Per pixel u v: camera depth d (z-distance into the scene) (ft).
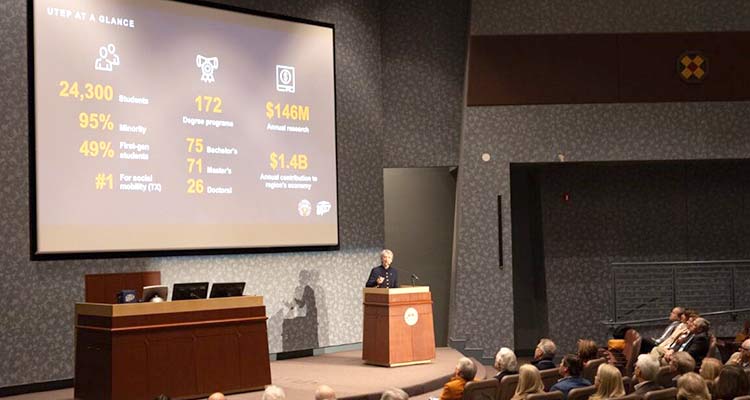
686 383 16.87
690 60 40.96
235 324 26.35
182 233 32.73
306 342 36.78
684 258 45.60
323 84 37.73
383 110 41.32
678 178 45.88
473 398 20.13
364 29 40.06
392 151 41.29
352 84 39.29
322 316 37.42
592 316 45.21
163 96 32.45
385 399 15.78
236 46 34.81
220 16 34.35
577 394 18.42
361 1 40.01
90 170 30.40
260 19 35.68
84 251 30.17
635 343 31.78
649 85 40.93
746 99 41.11
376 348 32.81
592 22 40.88
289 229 36.01
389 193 43.57
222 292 26.68
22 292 28.89
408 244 43.42
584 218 45.60
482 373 35.47
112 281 28.32
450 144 41.63
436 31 41.88
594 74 40.83
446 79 41.81
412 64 41.65
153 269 32.12
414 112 41.50
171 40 32.81
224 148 34.12
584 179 45.70
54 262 29.66
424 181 43.73
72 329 29.99
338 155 38.45
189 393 25.00
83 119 30.27
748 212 45.78
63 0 29.94
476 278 40.29
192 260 33.32
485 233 40.45
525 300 46.50
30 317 29.07
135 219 31.48
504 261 40.29
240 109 34.73
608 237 45.60
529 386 18.88
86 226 30.25
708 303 44.73
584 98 40.78
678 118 40.98
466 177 40.47
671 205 45.80
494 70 40.57
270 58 35.88
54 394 28.37
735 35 41.11
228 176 34.17
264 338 27.07
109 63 31.01
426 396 28.32
